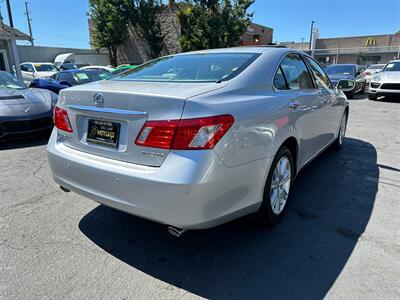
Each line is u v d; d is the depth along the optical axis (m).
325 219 3.07
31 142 6.00
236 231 2.88
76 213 3.25
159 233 2.89
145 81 2.77
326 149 4.75
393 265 2.39
